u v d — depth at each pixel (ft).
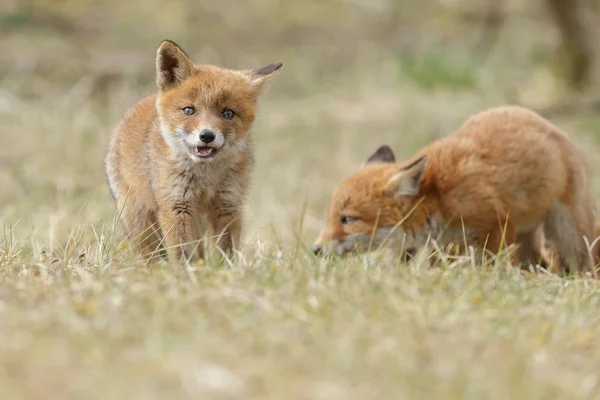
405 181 39.91
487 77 90.07
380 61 94.38
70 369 20.88
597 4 97.35
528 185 39.40
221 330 23.84
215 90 37.35
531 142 39.60
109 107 76.18
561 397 21.36
